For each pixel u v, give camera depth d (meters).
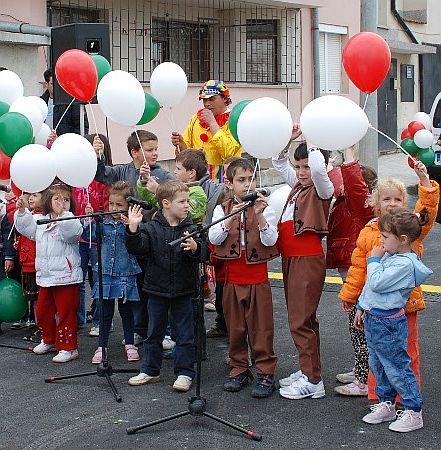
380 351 4.62
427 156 7.78
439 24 24.55
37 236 6.00
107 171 6.23
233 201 5.23
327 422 4.79
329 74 18.64
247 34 16.58
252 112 4.92
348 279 4.93
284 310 7.49
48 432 4.73
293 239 5.10
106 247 5.84
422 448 4.41
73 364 6.01
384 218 4.55
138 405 5.13
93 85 5.90
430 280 8.62
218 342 6.49
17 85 6.52
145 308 6.18
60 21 12.86
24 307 6.51
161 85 6.56
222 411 4.98
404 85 22.66
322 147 4.85
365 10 11.54
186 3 15.10
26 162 5.25
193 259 5.21
